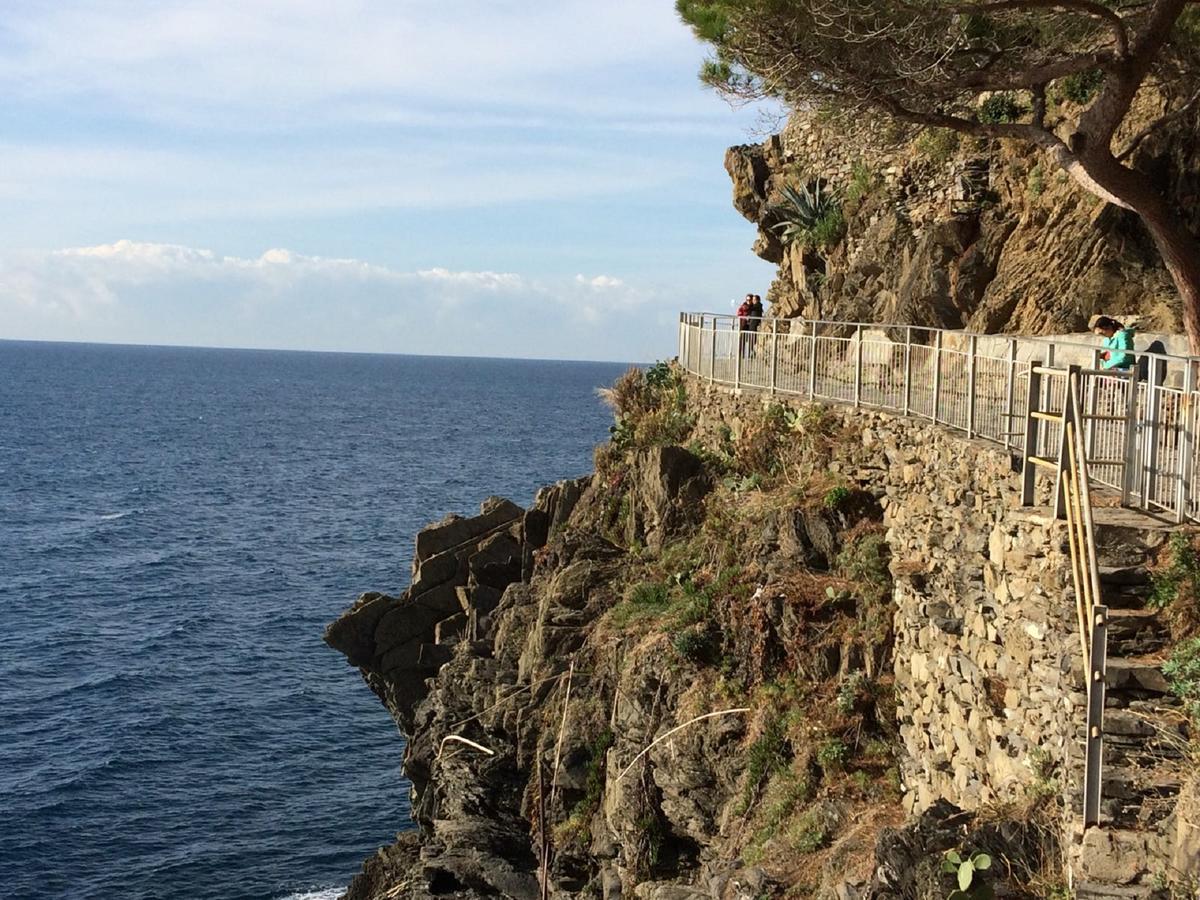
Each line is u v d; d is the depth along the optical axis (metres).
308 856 33.75
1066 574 10.91
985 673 12.70
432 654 31.25
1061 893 9.04
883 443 18.16
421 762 25.44
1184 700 9.37
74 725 43.78
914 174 29.52
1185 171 22.22
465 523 33.50
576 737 19.94
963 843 9.80
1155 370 11.48
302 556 74.81
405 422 183.62
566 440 151.62
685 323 29.77
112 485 108.00
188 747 41.75
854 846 12.78
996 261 26.17
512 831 20.92
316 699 47.06
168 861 33.31
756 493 20.81
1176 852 8.54
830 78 19.89
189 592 64.62
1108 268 22.94
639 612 20.75
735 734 16.73
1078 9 18.22
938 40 19.41
